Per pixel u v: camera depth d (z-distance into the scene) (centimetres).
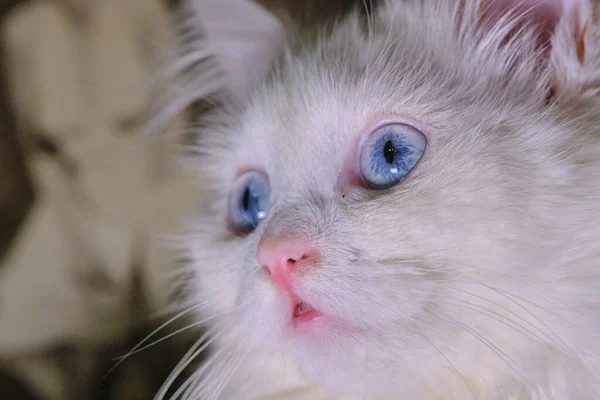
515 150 30
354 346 30
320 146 32
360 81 32
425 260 29
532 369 31
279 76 35
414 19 34
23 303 45
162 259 45
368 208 30
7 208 45
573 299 30
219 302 35
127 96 45
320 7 39
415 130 31
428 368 31
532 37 32
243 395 35
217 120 39
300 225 30
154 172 46
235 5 38
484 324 30
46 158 46
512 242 29
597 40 30
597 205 30
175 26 42
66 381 44
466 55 33
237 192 36
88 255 46
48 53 45
